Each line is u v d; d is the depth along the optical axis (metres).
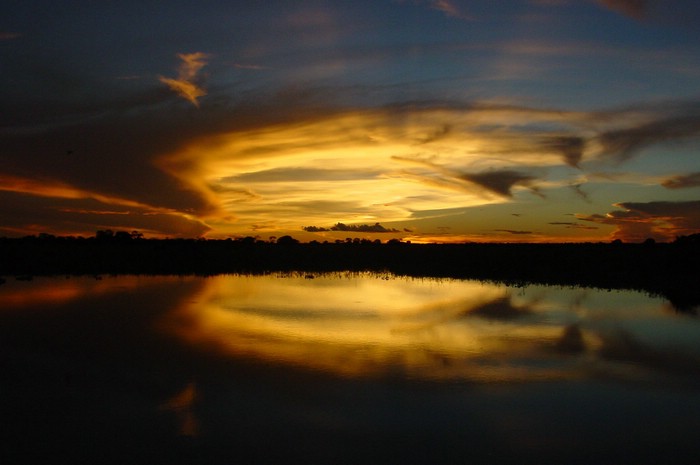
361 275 38.22
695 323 20.12
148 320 20.19
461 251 50.16
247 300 25.39
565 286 30.94
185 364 14.29
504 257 44.12
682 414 11.09
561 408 11.38
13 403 11.55
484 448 9.50
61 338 17.17
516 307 23.55
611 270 36.97
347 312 22.08
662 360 14.96
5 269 38.12
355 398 11.80
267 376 13.29
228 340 16.95
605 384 12.91
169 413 10.98
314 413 10.98
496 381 13.02
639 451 9.42
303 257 50.41
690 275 34.75
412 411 11.13
